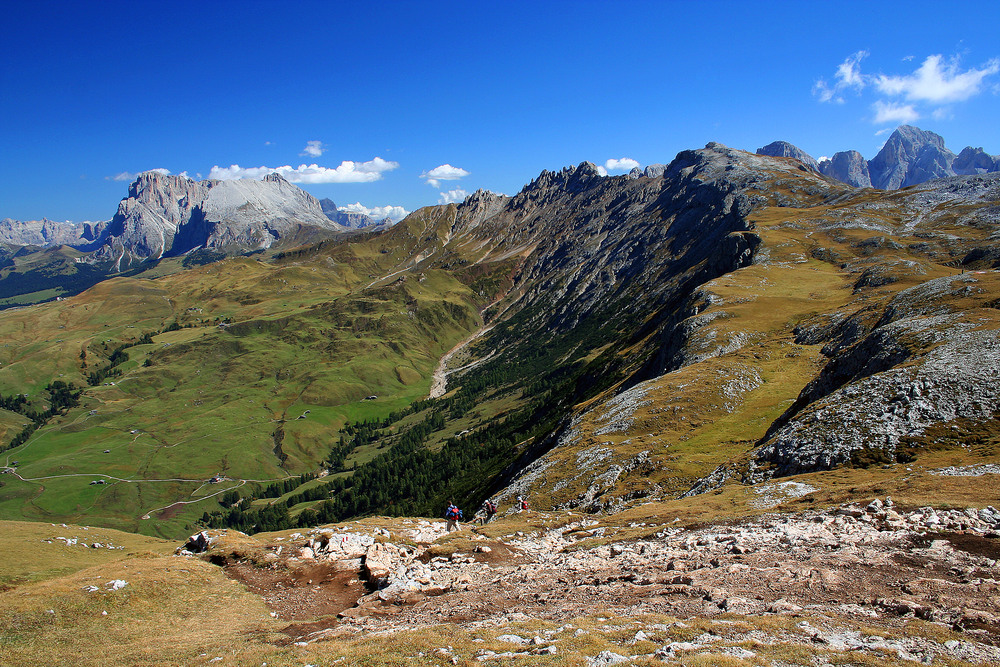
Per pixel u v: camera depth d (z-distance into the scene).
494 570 34.72
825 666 15.45
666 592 24.33
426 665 18.28
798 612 20.11
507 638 20.12
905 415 47.78
